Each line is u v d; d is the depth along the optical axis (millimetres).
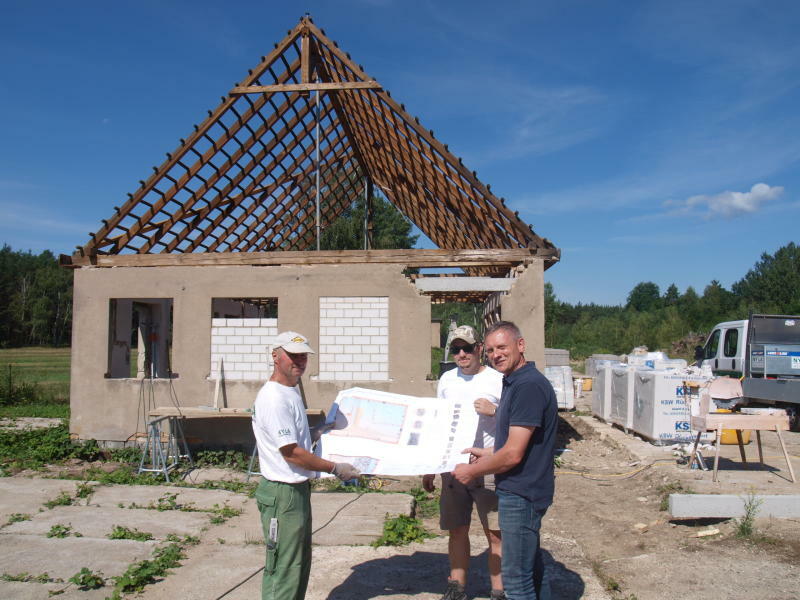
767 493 7020
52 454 9586
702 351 16281
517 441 3367
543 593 3744
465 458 3697
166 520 6449
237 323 10055
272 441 3582
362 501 7211
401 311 9906
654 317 44312
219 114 9969
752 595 4582
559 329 45469
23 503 7055
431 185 11844
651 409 10312
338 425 4027
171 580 4840
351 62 9977
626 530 6281
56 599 4457
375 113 10938
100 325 10188
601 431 11961
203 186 10758
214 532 6047
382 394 4152
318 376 9961
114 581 4781
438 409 4023
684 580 4871
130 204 10109
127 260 10195
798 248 59438
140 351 12312
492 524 3998
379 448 3855
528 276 9984
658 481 7871
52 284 71438
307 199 14398
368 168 15695
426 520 6684
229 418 9922
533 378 3463
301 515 3650
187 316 10094
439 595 4594
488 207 10344
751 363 13883
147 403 10031
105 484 8078
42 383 23891
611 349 39844
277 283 10062
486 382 4254
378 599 4516
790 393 13047
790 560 5227
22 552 5426
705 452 9648
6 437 10672
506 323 3611
